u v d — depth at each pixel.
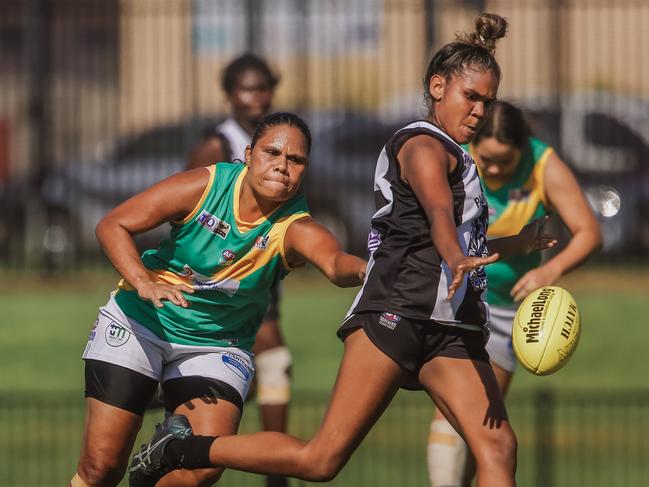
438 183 18.09
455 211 18.73
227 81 28.12
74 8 74.81
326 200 62.81
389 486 30.28
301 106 66.25
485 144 23.86
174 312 20.83
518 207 24.61
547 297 19.61
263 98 27.97
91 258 63.88
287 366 27.59
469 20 65.88
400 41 65.12
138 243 61.78
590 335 45.72
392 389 18.86
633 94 77.50
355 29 77.31
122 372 20.66
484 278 19.30
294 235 20.27
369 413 18.77
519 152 24.19
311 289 54.41
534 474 31.30
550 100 64.12
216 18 77.69
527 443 33.59
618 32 80.12
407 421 35.97
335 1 66.00
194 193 20.31
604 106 64.12
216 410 20.55
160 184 20.39
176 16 79.38
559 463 31.89
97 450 20.50
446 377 18.78
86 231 64.56
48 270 58.44
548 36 75.56
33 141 62.56
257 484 31.03
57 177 64.06
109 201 64.19
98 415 20.61
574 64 76.50
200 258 20.44
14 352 43.38
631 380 39.81
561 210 24.41
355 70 78.62
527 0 76.06
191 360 21.03
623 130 62.62
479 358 19.02
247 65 28.03
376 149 63.38
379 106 73.75
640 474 30.73
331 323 47.44
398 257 18.77
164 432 19.94
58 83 79.38
